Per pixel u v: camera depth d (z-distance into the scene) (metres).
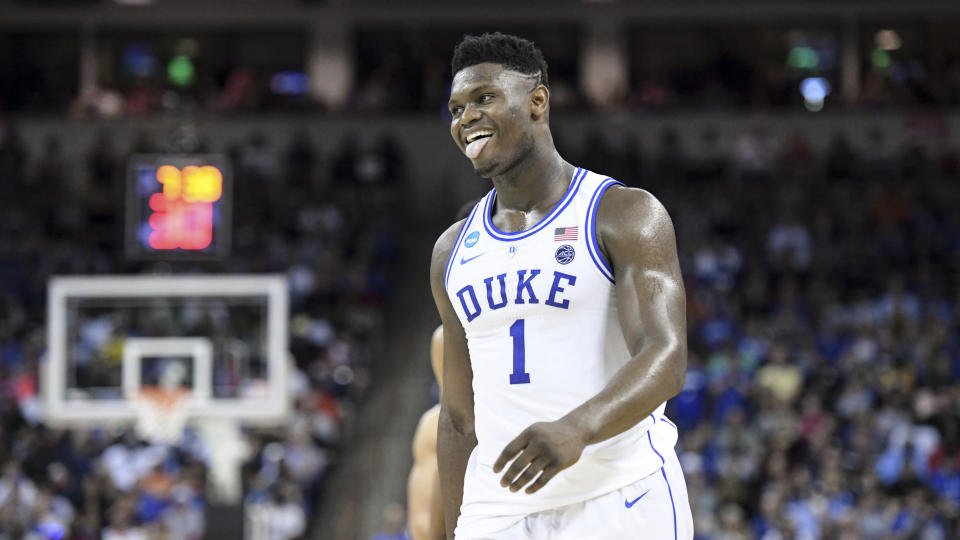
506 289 3.24
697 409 16.70
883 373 17.02
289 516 14.61
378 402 18.73
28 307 20.81
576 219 3.22
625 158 23.89
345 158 24.55
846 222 22.19
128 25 27.11
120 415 13.02
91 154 24.41
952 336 18.86
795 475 14.64
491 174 3.28
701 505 14.50
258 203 23.28
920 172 23.75
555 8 26.69
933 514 14.10
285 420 13.14
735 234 22.03
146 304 13.74
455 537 3.43
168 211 14.02
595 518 3.17
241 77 26.23
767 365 17.27
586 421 2.74
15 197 23.66
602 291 3.18
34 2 26.98
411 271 22.77
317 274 20.59
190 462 15.07
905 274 20.81
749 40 26.42
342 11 26.98
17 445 15.49
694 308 19.33
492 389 3.29
